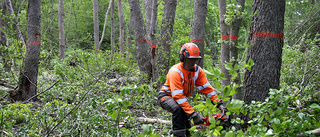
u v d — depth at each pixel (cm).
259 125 247
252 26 381
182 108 296
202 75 318
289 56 697
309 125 247
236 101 209
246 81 387
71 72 595
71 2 2283
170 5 798
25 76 607
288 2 1390
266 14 362
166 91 327
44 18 1573
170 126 419
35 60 623
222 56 604
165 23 795
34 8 616
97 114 394
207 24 1909
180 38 1073
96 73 595
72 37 2330
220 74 205
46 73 731
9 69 675
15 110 383
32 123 369
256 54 371
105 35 2614
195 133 251
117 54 698
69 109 399
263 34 365
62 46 1345
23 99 608
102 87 486
